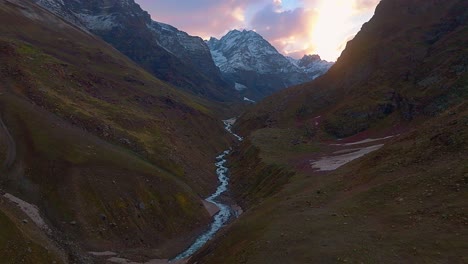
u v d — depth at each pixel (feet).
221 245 142.51
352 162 184.75
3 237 128.16
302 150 317.42
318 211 128.67
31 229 149.48
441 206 97.14
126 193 212.43
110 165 227.61
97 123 286.05
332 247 97.81
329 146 320.09
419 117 301.22
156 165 282.36
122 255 175.42
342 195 138.31
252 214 162.20
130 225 197.57
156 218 212.84
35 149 213.25
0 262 120.26
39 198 186.09
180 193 242.58
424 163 124.36
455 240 82.12
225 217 246.88
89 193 199.00
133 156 265.54
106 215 193.77
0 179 182.19
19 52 344.49
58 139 230.48
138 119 341.00
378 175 135.95
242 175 319.06
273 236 116.98
